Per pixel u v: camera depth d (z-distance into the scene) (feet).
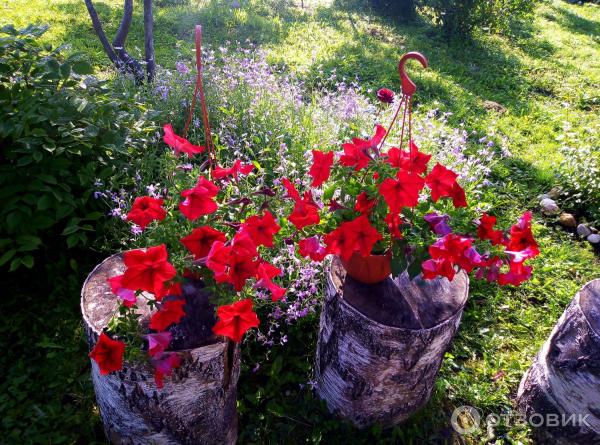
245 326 4.99
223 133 12.62
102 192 9.52
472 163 12.35
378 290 7.12
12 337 8.67
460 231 6.85
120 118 10.20
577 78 23.65
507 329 10.18
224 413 6.90
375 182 6.51
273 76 14.51
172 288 5.45
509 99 20.68
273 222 5.70
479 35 27.94
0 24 19.43
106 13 22.63
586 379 7.27
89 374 8.17
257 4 27.30
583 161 14.83
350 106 13.38
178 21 22.93
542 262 12.07
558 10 37.63
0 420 7.48
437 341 6.88
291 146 12.59
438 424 8.16
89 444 7.28
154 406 6.22
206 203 5.51
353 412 7.67
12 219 8.43
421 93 19.25
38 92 9.15
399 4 28.58
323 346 7.64
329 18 27.12
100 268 6.86
